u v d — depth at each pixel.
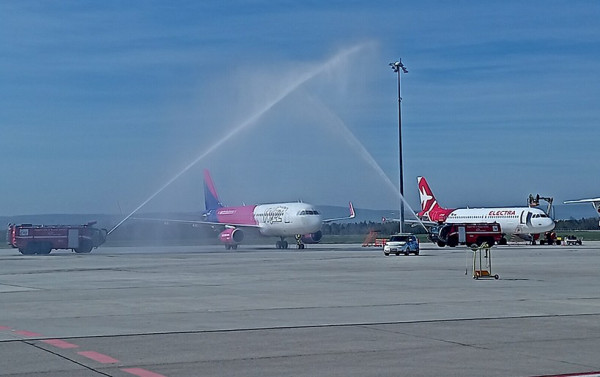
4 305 26.55
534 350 16.34
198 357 15.65
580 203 102.62
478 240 94.12
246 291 32.09
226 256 72.62
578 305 25.64
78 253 84.88
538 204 115.06
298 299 28.25
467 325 20.48
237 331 19.48
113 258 69.50
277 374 13.86
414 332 19.19
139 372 14.05
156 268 51.44
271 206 98.12
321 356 15.73
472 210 110.50
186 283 37.09
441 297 28.78
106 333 19.20
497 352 16.11
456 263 55.66
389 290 32.16
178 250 94.81
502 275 41.59
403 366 14.58
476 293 30.50
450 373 13.87
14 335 18.88
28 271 48.47
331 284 35.84
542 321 21.31
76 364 14.87
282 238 100.50
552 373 13.83
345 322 21.23
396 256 69.38
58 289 33.72
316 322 21.28
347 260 62.06
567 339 17.91
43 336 18.69
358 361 15.13
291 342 17.61
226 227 99.19
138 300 28.25
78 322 21.53
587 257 64.00
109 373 13.95
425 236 160.38
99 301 27.94
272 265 54.72
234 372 14.05
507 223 105.06
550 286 34.06
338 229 185.62
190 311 24.31
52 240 83.00
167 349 16.67
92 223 89.88
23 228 82.06
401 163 83.75
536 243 115.44
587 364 14.70
